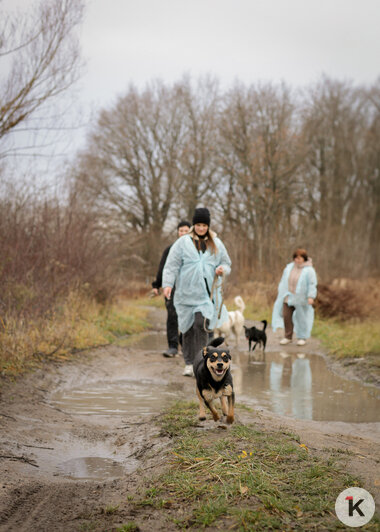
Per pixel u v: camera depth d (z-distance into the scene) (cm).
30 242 983
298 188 3462
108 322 1269
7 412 545
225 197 3519
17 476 387
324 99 3759
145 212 3766
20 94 956
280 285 1177
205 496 336
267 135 3228
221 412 538
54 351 828
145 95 3706
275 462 385
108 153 3622
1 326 791
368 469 379
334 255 2498
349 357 916
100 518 321
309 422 540
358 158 3947
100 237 1395
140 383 735
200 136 3650
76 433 503
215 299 741
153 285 945
